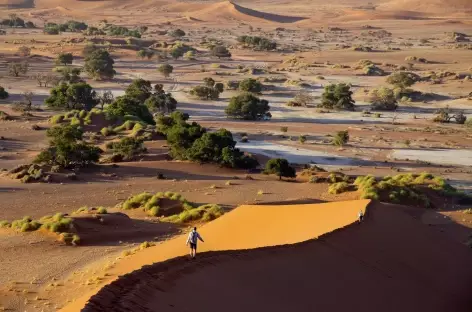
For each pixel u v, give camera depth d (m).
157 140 155.88
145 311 27.30
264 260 38.06
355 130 190.00
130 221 78.94
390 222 57.16
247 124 197.88
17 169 117.88
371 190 96.31
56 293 48.00
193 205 90.56
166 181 112.75
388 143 171.25
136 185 109.00
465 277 49.56
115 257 59.31
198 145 131.62
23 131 166.62
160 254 54.81
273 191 103.81
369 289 39.78
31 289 49.38
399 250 49.66
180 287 31.05
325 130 189.75
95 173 119.00
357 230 49.75
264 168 132.00
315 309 34.31
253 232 57.22
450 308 42.75
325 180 114.44
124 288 29.05
